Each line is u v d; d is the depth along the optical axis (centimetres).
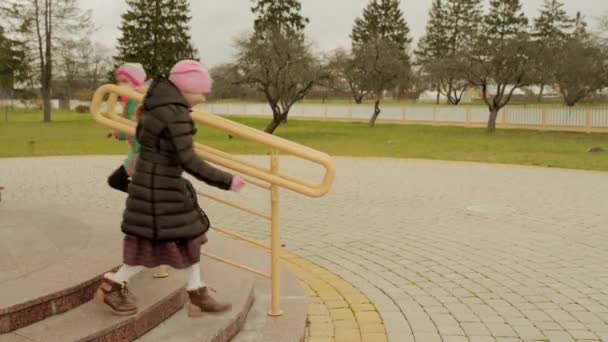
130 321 336
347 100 8269
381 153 1997
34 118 4828
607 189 1094
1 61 4578
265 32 3022
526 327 425
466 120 3778
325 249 658
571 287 518
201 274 462
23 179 1222
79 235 475
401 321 436
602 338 406
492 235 723
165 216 310
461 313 454
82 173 1320
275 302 411
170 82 316
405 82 3875
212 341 348
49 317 335
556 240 695
